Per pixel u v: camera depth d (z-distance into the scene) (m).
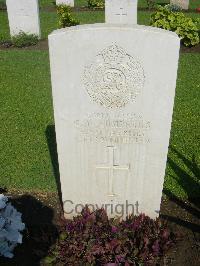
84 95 0.96
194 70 2.43
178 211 1.24
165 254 1.05
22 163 1.48
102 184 1.13
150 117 0.98
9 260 1.09
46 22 3.61
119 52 0.90
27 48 2.90
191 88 2.16
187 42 2.88
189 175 1.40
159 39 0.87
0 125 1.76
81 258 1.05
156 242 1.05
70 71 0.93
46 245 1.13
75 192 1.15
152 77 0.92
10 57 2.68
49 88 2.18
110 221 1.14
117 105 0.97
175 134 1.67
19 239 1.07
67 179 1.13
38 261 1.09
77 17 3.82
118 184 1.13
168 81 0.92
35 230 1.18
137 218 1.13
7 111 1.90
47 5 4.50
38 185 1.36
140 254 1.03
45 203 1.28
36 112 1.89
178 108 1.92
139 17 3.84
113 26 0.87
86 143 1.05
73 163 1.09
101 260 1.04
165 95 0.94
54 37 0.88
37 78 2.32
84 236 1.08
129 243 1.06
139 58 0.90
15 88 2.17
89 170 1.10
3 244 1.07
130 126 1.01
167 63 0.90
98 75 0.93
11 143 1.61
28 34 3.06
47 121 1.80
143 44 0.88
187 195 1.30
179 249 1.11
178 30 2.83
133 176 1.10
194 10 4.40
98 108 0.98
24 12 3.01
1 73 2.39
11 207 1.11
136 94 0.95
